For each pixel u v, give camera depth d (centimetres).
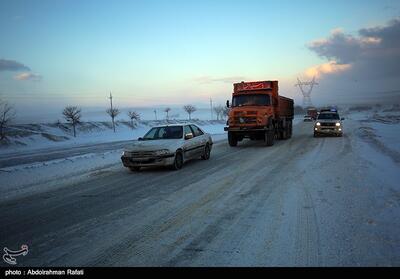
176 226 596
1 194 977
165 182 1015
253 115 2036
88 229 600
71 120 4900
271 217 628
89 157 1900
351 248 473
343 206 685
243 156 1597
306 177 1005
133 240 536
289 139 2550
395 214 622
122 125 6519
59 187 1033
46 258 477
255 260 446
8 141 3628
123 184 1021
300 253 462
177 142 1270
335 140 2278
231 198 781
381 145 1772
